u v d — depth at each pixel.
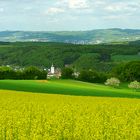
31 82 86.94
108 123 23.58
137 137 20.03
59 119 25.34
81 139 20.06
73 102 39.88
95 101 42.34
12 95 47.75
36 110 30.69
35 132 20.64
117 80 107.56
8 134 20.23
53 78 127.19
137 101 43.44
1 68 117.50
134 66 123.31
